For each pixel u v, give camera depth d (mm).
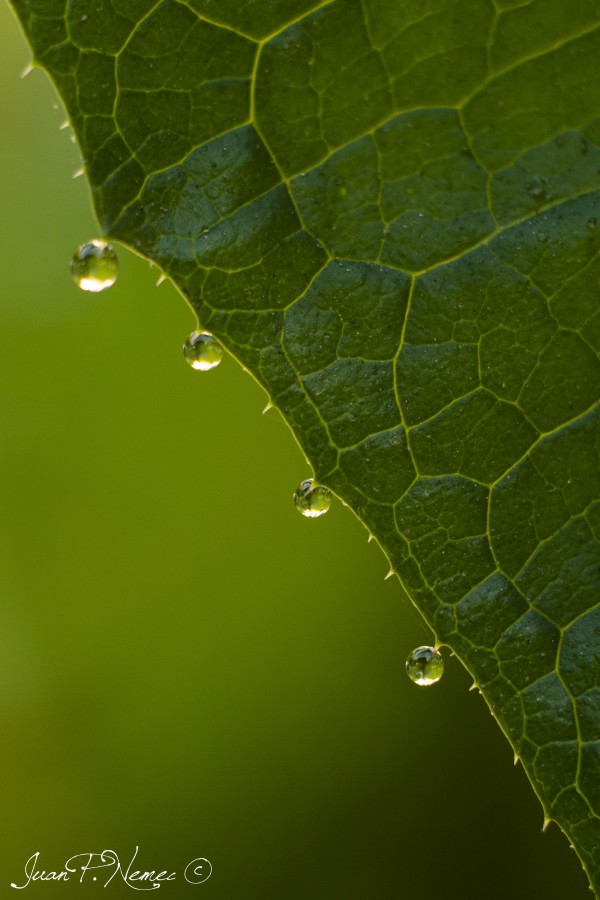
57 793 244
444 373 148
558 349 148
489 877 244
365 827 248
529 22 148
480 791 248
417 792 250
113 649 253
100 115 147
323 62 148
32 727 247
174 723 251
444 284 148
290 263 148
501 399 148
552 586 147
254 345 147
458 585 147
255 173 148
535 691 147
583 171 148
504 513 148
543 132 148
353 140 148
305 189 148
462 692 253
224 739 251
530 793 247
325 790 250
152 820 245
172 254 147
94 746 248
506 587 147
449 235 148
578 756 147
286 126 148
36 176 250
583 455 148
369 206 148
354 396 147
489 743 250
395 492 147
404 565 147
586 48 148
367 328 148
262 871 245
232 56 148
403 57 148
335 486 147
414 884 245
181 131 147
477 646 147
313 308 148
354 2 148
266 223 148
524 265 148
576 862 241
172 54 147
